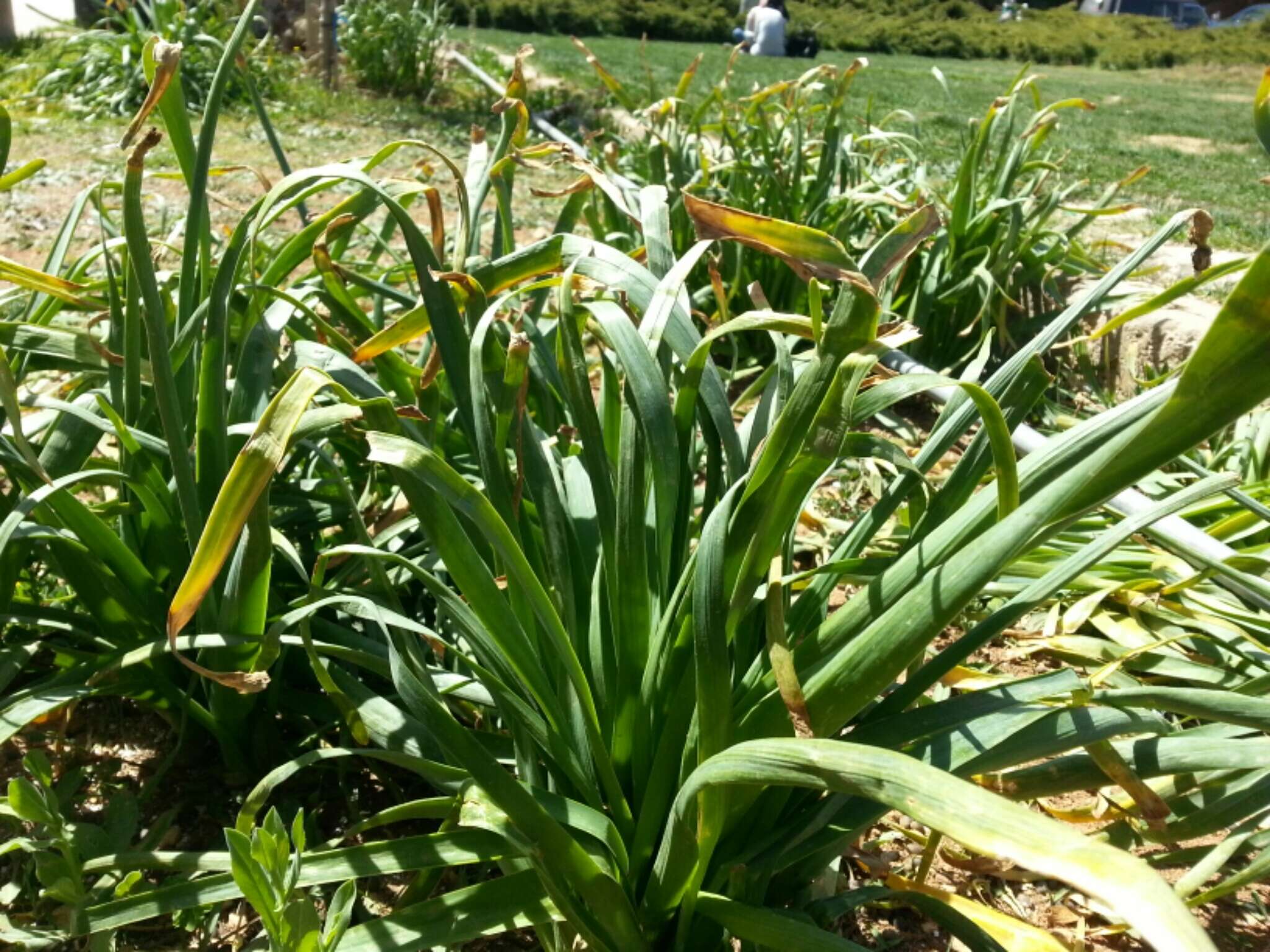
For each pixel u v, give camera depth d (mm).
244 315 2219
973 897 1838
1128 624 2391
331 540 2357
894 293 4191
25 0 17156
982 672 2248
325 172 1702
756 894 1509
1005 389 1619
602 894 1391
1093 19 41438
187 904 1479
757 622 1624
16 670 1791
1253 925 1835
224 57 1826
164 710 2018
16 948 1597
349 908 1369
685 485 1653
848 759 1095
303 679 2090
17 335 1859
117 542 1861
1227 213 7043
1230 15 49938
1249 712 1429
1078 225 4219
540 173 7090
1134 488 3021
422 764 1519
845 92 4223
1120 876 849
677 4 34000
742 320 1483
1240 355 993
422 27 10594
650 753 1578
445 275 1707
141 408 1987
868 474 3223
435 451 1970
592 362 3756
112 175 6391
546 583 1734
